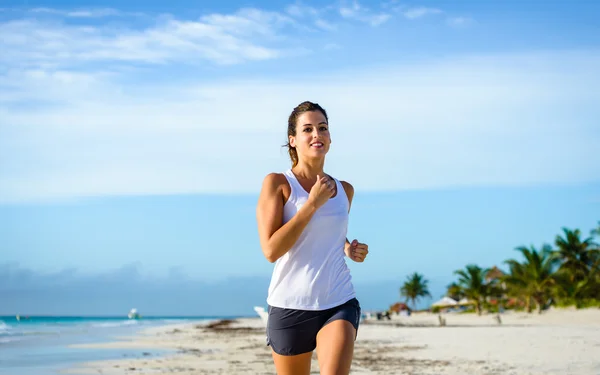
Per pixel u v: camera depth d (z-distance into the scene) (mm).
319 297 3273
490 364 11359
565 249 51000
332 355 3045
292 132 3570
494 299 69562
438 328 33375
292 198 3379
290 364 3398
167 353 16828
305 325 3279
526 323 37500
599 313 45219
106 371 11688
